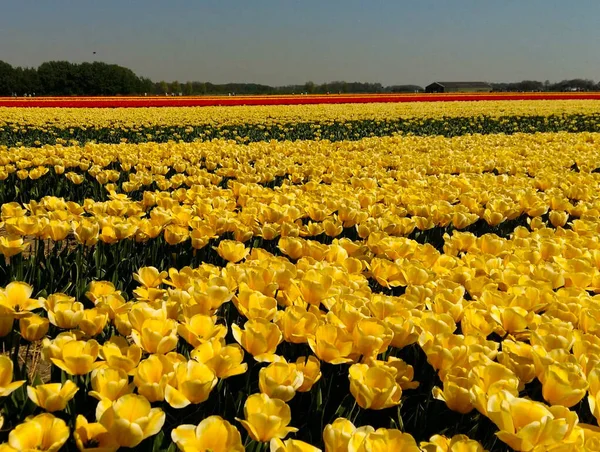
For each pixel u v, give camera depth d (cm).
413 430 213
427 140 1336
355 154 1064
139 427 158
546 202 588
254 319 219
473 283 308
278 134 1916
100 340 264
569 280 333
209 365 196
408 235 525
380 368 194
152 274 288
